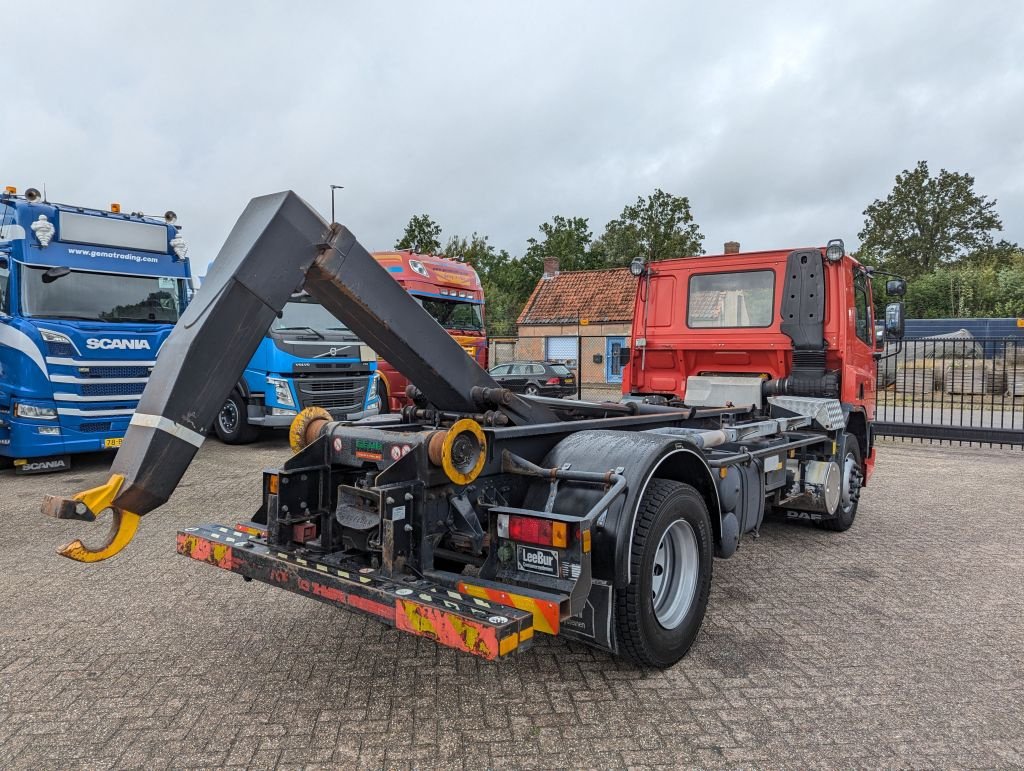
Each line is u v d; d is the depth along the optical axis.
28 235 8.51
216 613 4.14
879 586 4.68
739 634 3.86
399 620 2.78
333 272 3.19
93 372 8.77
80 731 2.86
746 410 5.68
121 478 2.67
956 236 66.62
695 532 3.59
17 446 8.45
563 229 58.81
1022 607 4.29
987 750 2.74
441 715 2.99
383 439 3.30
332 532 3.37
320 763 2.63
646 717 2.97
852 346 6.15
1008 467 10.02
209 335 2.82
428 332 3.61
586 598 2.86
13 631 3.88
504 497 3.48
